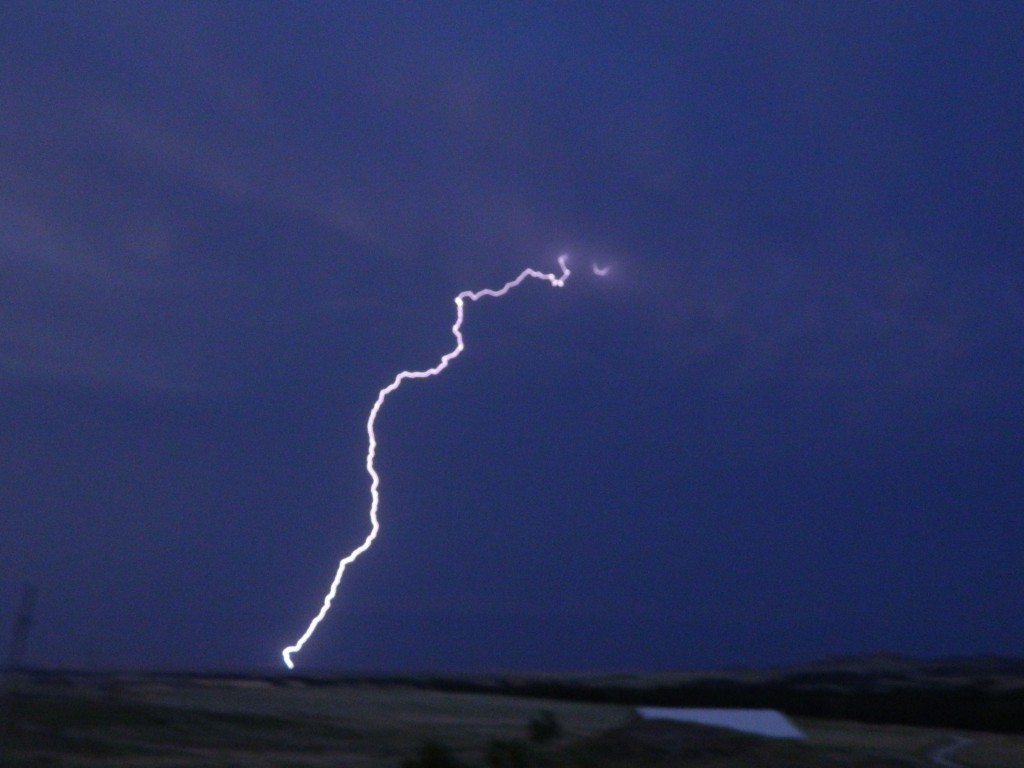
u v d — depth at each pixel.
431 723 54.47
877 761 43.25
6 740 37.38
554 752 39.09
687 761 38.41
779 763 39.00
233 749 41.66
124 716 44.56
